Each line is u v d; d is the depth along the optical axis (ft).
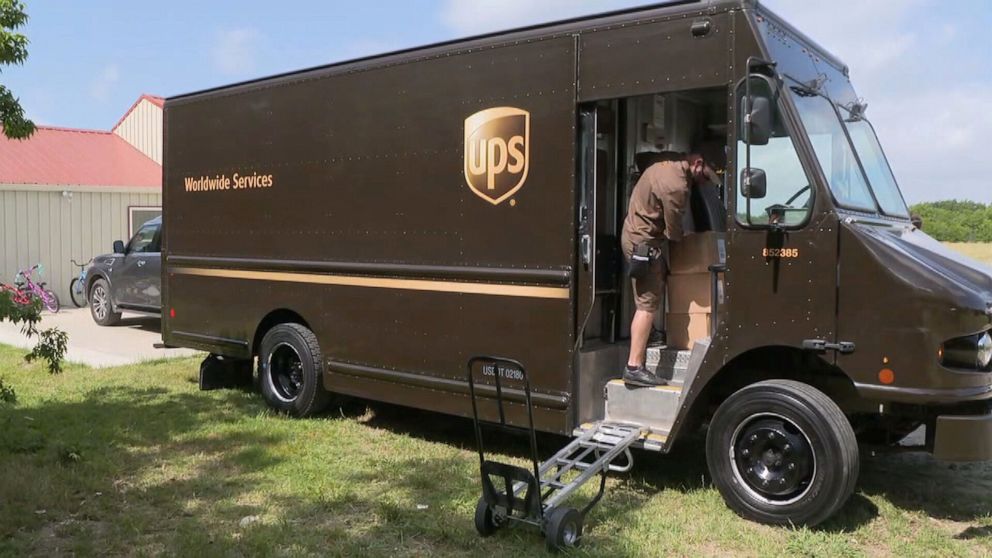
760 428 14.90
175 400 24.86
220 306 24.68
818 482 14.11
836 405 14.49
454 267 18.71
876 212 15.99
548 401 17.16
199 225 25.29
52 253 55.31
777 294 14.71
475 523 14.32
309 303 22.00
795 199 14.53
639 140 18.39
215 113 24.50
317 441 20.36
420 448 19.84
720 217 17.69
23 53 18.83
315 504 15.87
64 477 17.08
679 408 15.76
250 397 25.36
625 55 16.15
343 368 21.16
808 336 14.43
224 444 20.02
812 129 15.17
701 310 17.33
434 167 19.07
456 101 18.61
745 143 14.71
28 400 24.47
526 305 17.52
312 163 21.71
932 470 18.40
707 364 15.47
